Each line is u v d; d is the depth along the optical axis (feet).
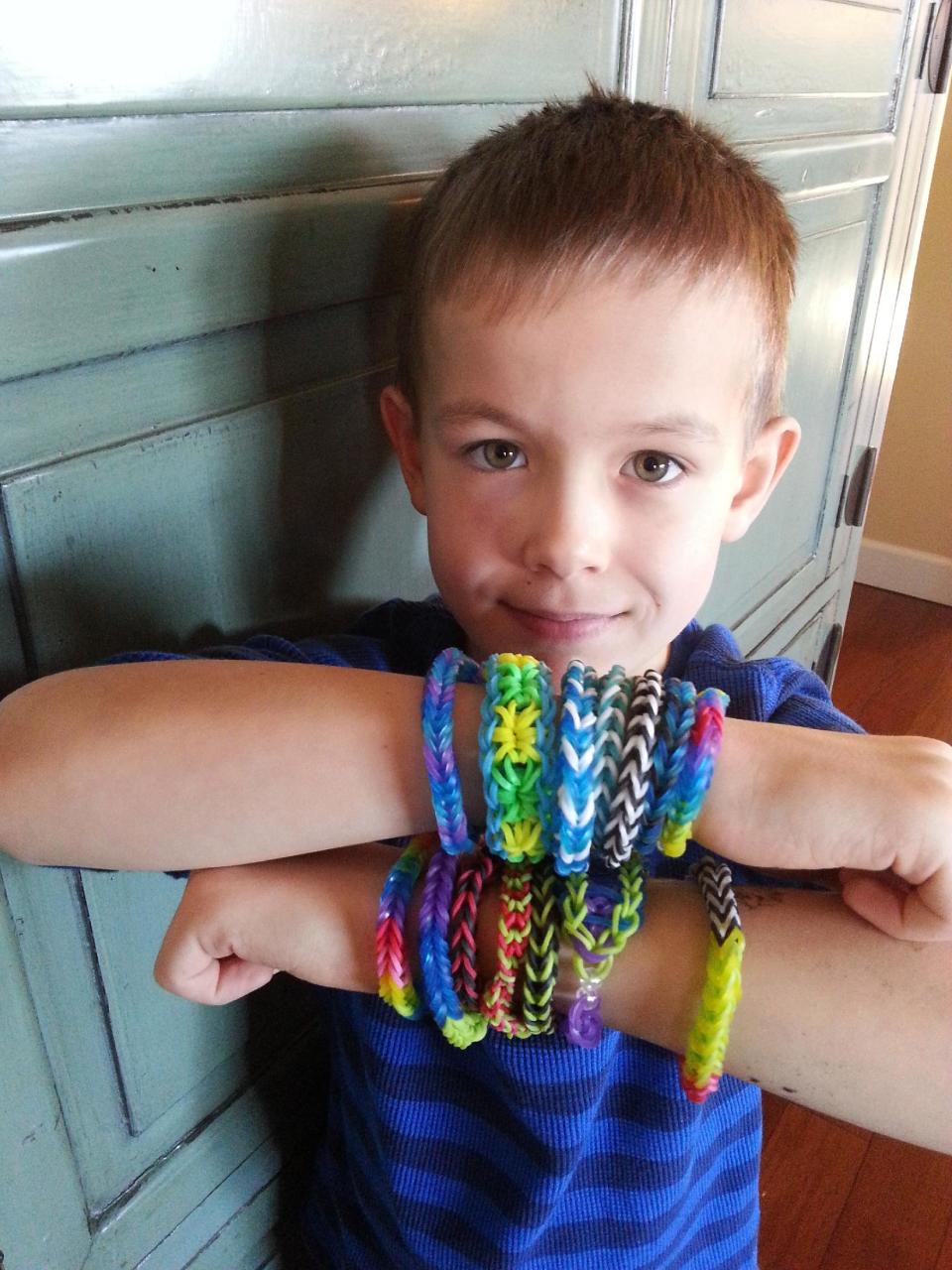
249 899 1.58
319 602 2.17
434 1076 1.89
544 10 2.13
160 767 1.43
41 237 1.38
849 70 3.42
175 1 1.46
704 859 1.62
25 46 1.31
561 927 1.43
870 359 4.46
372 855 1.66
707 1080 1.41
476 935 1.48
